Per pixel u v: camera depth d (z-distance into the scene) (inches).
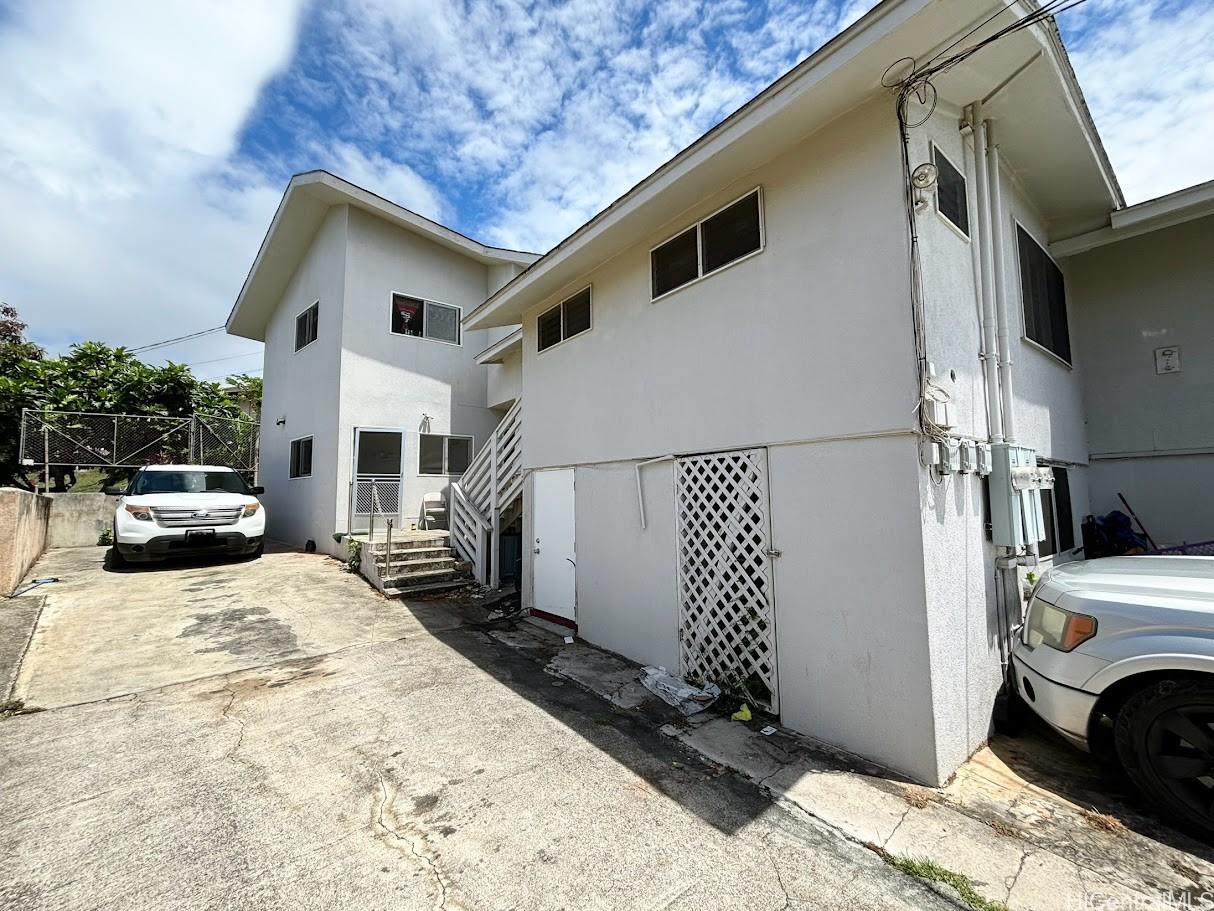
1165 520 217.9
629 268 214.7
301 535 440.5
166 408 527.5
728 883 88.3
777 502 153.3
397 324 426.0
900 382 125.6
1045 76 143.0
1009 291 176.1
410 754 130.8
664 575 191.2
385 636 227.6
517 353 418.9
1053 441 201.0
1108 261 235.1
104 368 527.2
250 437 594.9
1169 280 220.2
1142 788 104.6
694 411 181.6
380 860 93.1
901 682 122.9
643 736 142.2
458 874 89.9
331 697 164.4
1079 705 112.5
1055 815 106.5
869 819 105.5
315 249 446.6
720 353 172.9
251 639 214.7
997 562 153.6
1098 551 220.4
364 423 401.4
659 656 191.6
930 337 128.5
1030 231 204.7
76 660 187.9
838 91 131.6
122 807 107.3
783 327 153.3
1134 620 107.4
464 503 344.5
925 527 121.9
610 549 218.8
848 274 137.7
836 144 142.3
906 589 122.8
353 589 300.4
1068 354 229.5
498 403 447.5
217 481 378.6
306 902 83.4
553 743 137.6
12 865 90.1
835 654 136.3
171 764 124.0
